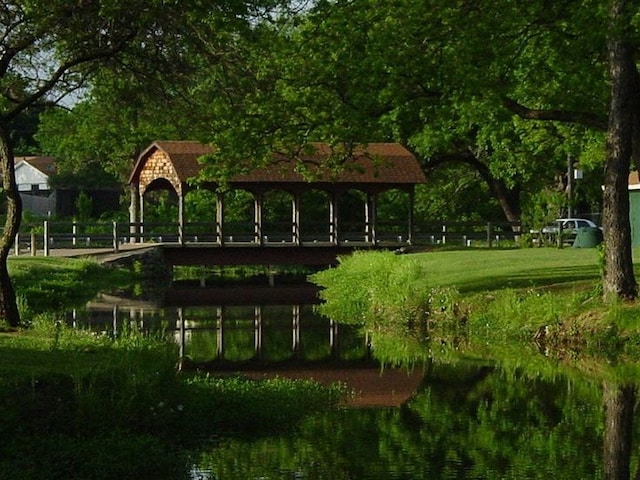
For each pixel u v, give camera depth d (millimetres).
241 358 28594
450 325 33094
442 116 30172
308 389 22141
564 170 71562
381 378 25203
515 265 41656
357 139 31734
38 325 25641
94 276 48719
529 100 35062
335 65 31344
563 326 28969
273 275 63125
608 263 29188
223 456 17062
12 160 26031
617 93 28844
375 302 38844
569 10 29125
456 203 80312
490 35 29078
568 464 17000
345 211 74375
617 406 21484
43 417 16500
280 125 32000
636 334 26922
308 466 16641
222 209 58781
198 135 30938
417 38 30078
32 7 24734
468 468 16781
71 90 27531
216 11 25641
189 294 49094
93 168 99188
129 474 15453
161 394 18391
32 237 55312
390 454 17516
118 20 25609
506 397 22594
